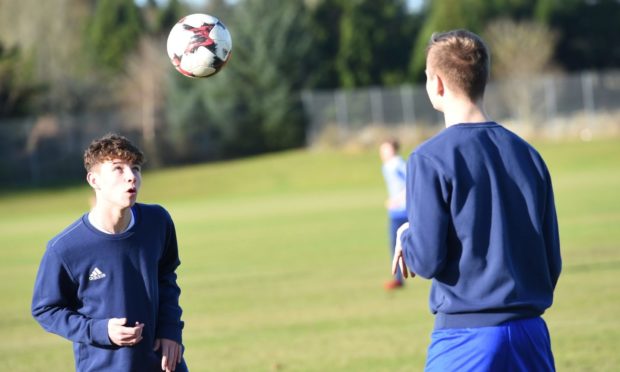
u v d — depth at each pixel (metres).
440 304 7.61
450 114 7.87
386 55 123.94
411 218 7.46
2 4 122.62
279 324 19.42
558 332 16.58
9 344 19.05
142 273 8.95
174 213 63.41
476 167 7.46
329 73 121.56
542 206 7.71
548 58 116.19
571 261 26.61
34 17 120.69
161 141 103.00
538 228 7.60
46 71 113.81
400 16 126.75
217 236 43.69
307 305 21.89
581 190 56.75
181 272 30.19
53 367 16.31
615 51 130.25
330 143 103.12
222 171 92.75
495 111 104.44
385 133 102.12
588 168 79.06
